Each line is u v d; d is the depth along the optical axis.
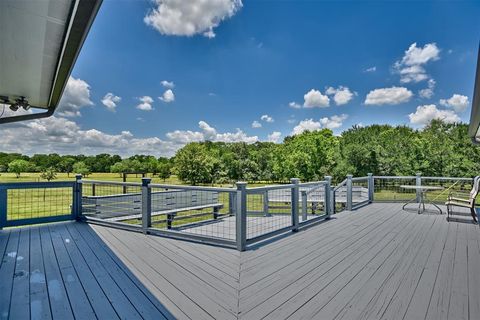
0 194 4.95
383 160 19.55
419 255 3.63
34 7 2.25
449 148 18.39
